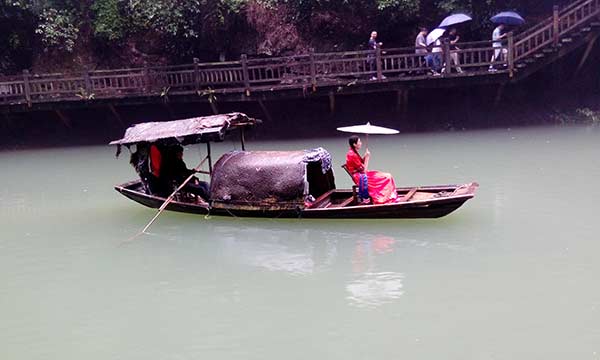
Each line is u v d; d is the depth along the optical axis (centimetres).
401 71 1769
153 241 920
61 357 575
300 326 607
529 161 1344
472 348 543
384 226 920
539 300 633
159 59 2134
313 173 1067
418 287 685
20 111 1898
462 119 1984
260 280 739
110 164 1653
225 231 952
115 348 586
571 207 963
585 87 1984
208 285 732
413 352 543
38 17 2127
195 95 1842
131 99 1872
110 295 715
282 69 2061
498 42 1783
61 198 1249
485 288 671
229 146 1903
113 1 2120
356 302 657
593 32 1702
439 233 871
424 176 1246
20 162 1748
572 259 742
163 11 2059
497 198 1045
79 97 1872
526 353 530
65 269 812
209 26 2081
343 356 543
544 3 2009
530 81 1983
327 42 2064
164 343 589
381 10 1994
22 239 962
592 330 564
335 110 2048
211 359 552
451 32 1861
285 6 2073
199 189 1076
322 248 845
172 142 1040
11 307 694
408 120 2014
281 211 974
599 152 1398
